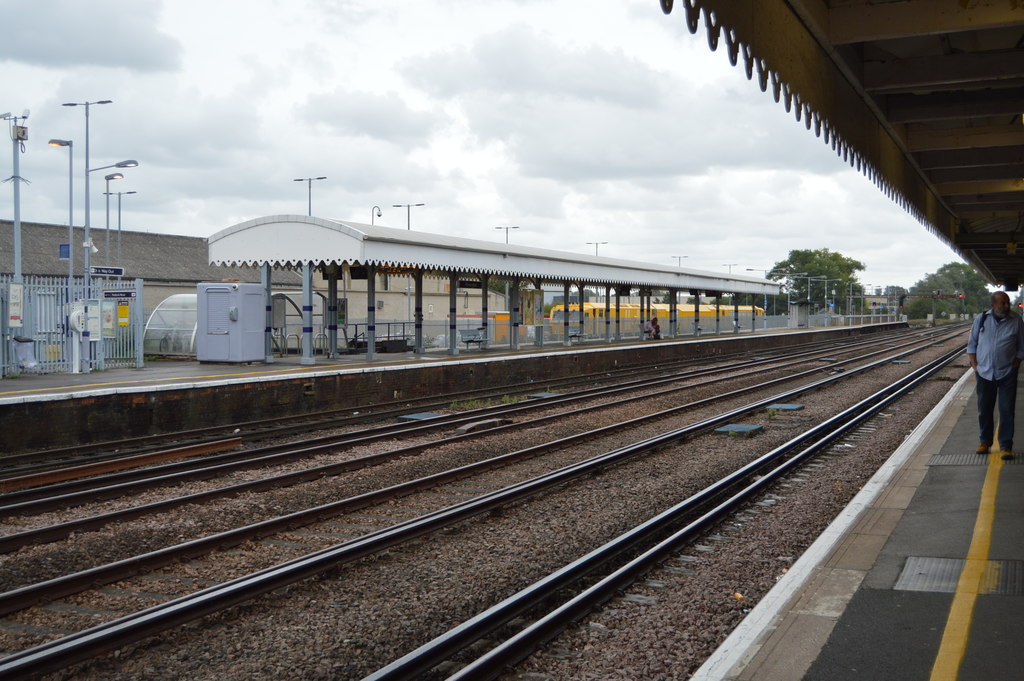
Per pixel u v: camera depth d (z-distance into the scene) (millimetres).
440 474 11516
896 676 4516
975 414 15328
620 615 6398
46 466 12898
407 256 25109
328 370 21141
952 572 6188
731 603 6633
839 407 21078
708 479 11906
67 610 6707
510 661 5477
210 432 16750
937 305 184625
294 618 6465
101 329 21875
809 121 7180
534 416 19281
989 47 8102
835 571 6305
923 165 12406
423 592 7082
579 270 36000
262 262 24656
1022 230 20406
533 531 9047
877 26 7047
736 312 64188
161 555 7727
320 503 10516
